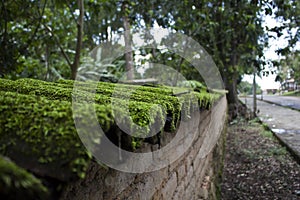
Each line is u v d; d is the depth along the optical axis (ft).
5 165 1.06
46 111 1.78
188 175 5.70
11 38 8.64
